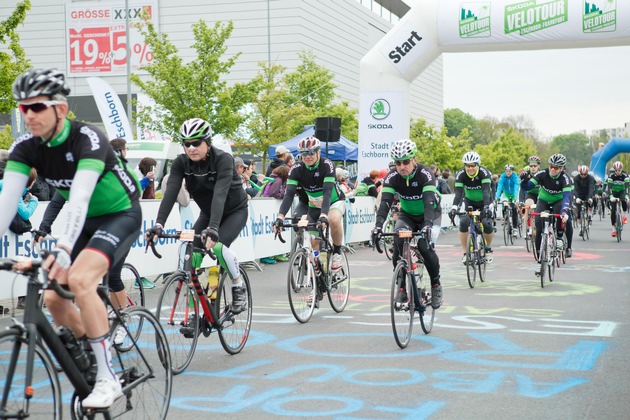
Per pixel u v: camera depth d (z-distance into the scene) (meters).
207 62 23.12
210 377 4.46
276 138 27.08
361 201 14.70
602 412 3.66
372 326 6.22
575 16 14.85
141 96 23.73
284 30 40.84
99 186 3.18
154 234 4.52
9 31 13.08
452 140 42.84
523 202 13.98
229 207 5.07
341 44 47.19
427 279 5.89
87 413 3.00
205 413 3.71
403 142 5.73
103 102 14.82
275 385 4.26
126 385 3.23
